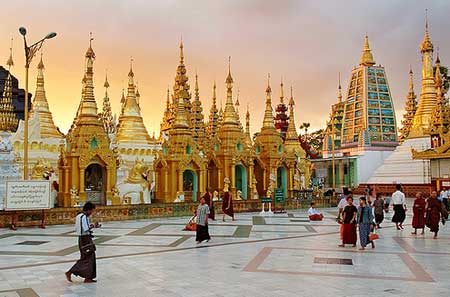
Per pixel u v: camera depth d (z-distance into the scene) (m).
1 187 33.62
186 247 21.08
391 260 17.81
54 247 20.97
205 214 22.69
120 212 33.47
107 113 64.19
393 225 31.89
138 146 57.03
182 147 42.25
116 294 12.72
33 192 28.06
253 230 28.00
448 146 56.06
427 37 80.44
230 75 49.12
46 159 47.75
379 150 88.00
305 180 59.28
